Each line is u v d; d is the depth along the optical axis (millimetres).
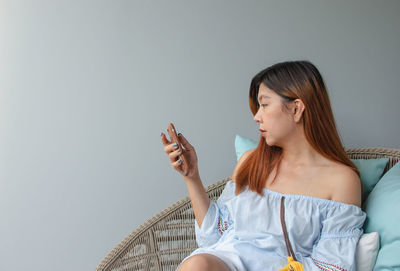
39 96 1687
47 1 1673
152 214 1716
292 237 1083
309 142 1150
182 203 1356
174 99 1689
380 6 1640
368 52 1643
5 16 1669
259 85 1192
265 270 1042
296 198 1117
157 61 1685
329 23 1647
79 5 1676
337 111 1651
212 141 1693
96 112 1693
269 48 1665
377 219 1051
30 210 1707
